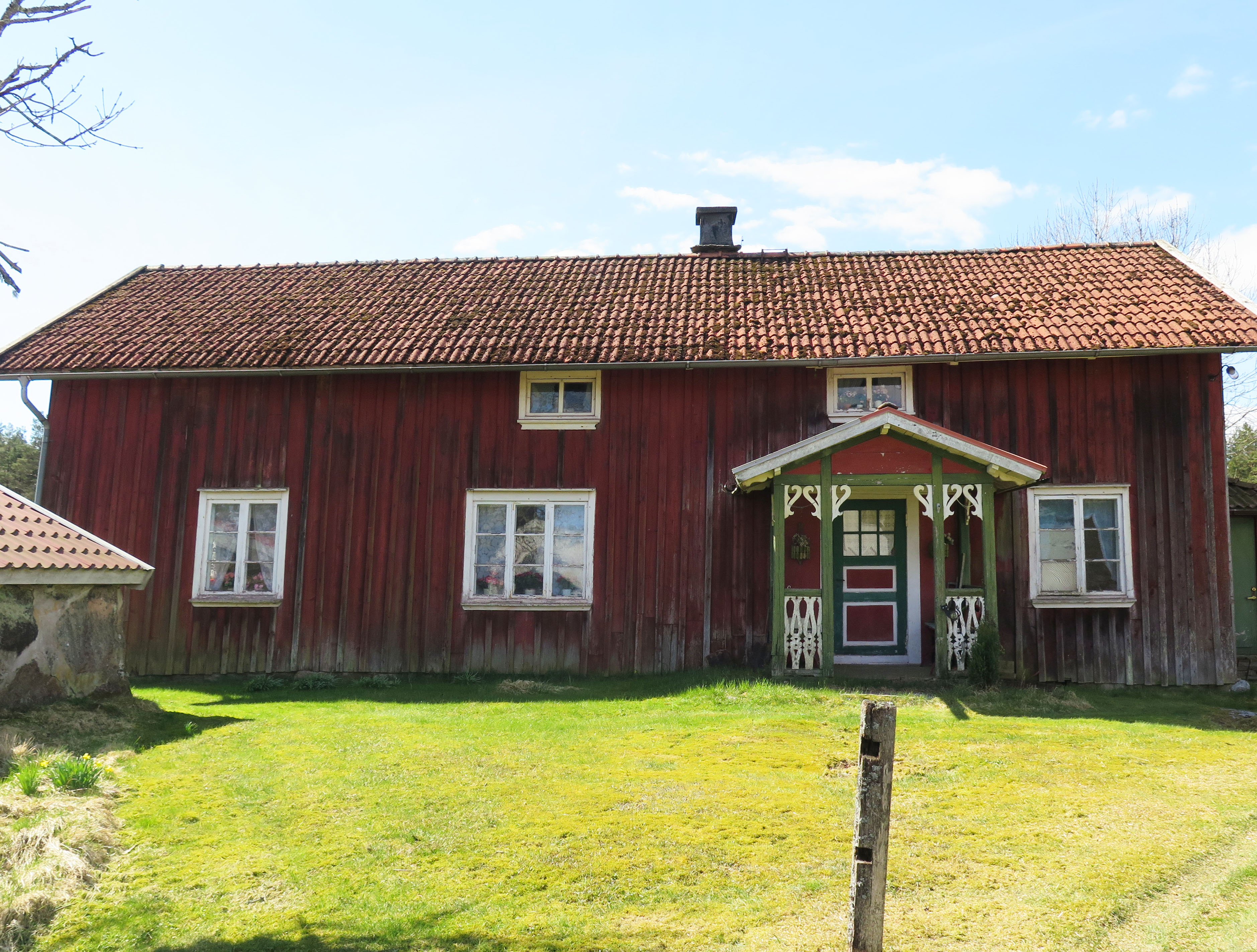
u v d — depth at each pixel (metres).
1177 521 11.47
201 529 12.97
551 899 4.73
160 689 11.94
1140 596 11.44
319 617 12.66
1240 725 8.88
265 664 12.63
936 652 10.60
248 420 13.14
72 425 13.34
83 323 14.34
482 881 4.95
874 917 3.90
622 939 4.29
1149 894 4.70
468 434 12.80
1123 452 11.61
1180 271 13.16
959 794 6.38
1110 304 12.28
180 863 5.24
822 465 10.71
